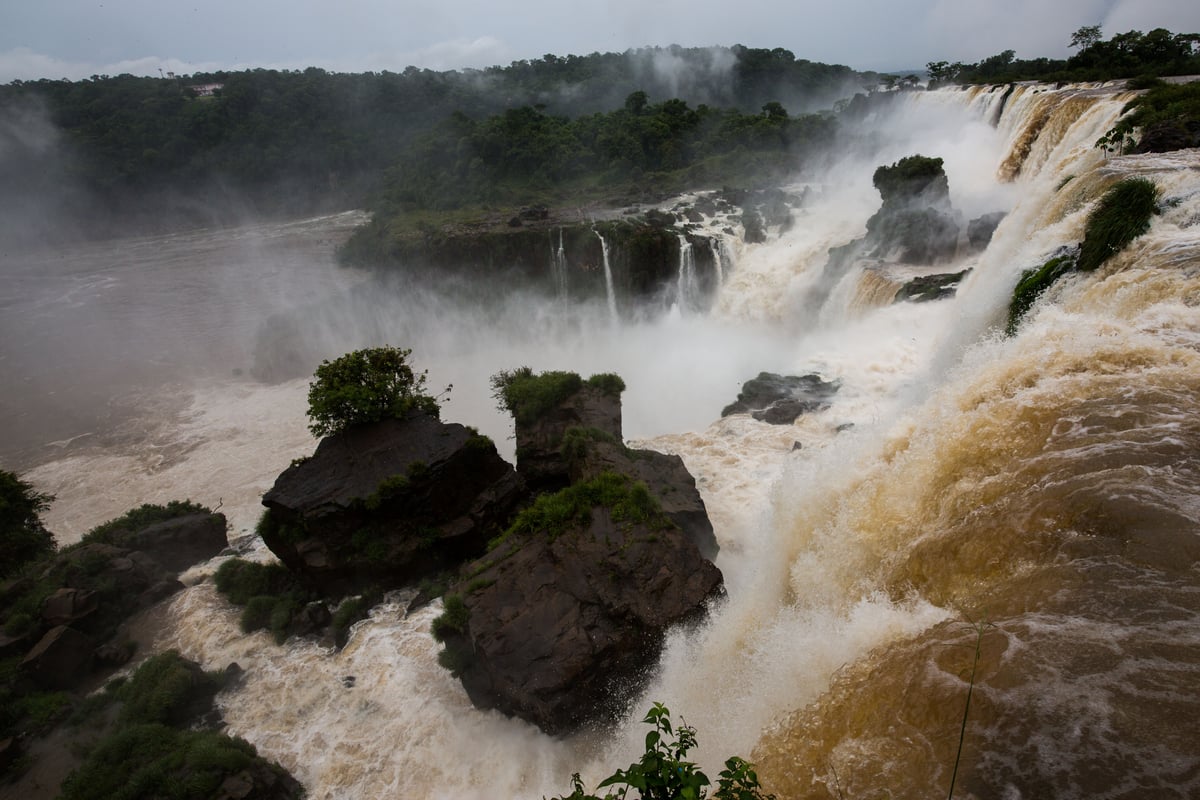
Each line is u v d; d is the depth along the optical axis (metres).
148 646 19.53
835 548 14.06
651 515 16.23
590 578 15.02
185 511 26.62
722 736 11.31
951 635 8.76
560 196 81.62
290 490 19.27
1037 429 12.20
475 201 83.62
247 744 15.26
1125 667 7.20
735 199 65.81
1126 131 29.27
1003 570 9.80
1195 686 6.82
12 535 24.55
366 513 18.94
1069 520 9.59
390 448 19.80
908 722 7.80
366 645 17.67
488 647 14.19
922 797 6.82
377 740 15.27
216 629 19.45
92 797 14.41
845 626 11.20
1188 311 14.30
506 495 20.66
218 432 42.78
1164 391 11.88
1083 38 64.94
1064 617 8.12
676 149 85.56
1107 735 6.57
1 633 19.22
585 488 17.12
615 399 23.50
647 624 14.10
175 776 14.15
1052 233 22.66
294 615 19.02
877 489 14.35
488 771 14.06
